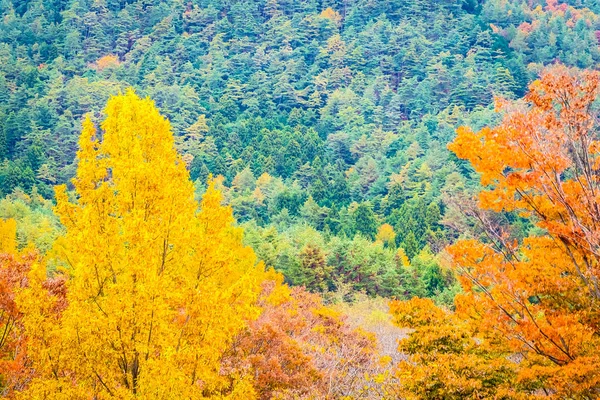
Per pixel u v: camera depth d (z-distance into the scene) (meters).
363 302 35.03
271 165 118.62
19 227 44.47
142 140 8.74
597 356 7.96
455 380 8.74
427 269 43.88
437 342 9.98
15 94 141.75
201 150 125.38
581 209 7.95
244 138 137.62
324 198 100.94
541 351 8.49
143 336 7.37
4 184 94.69
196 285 8.34
